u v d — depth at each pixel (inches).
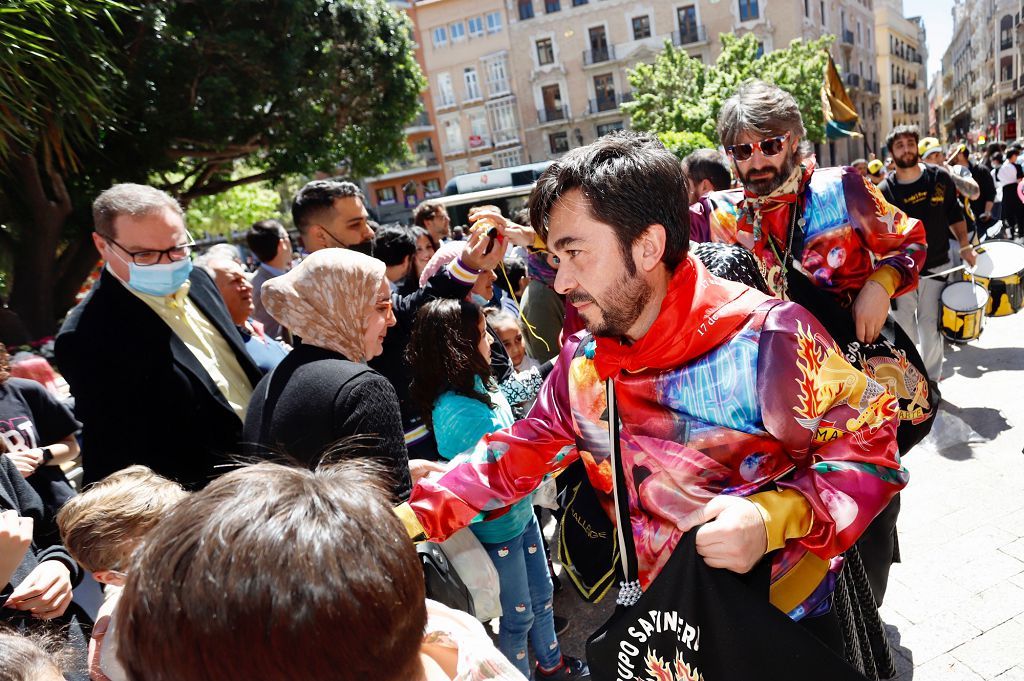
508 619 87.7
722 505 43.4
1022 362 188.7
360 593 24.0
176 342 86.0
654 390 48.1
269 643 22.6
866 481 45.8
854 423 47.1
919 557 109.7
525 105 1459.2
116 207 81.7
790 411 45.9
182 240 86.4
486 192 440.5
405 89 558.6
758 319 46.3
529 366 138.1
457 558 74.5
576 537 61.0
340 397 59.1
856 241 82.4
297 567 23.3
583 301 45.8
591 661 50.8
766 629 42.9
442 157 1529.3
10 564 63.0
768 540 42.6
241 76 442.0
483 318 88.2
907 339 84.7
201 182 543.8
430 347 84.7
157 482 64.5
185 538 24.6
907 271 79.8
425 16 1471.5
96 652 53.6
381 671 25.2
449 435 84.7
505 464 55.8
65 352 81.0
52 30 221.5
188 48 401.4
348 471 31.1
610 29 1374.3
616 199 42.0
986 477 129.4
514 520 83.8
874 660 69.6
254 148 507.2
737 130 81.4
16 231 400.8
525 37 1424.7
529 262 147.0
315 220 128.6
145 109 395.5
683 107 920.9
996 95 1934.1
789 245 84.8
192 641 22.9
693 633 44.6
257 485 26.7
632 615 47.3
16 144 262.2
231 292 117.4
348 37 505.0
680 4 1325.0
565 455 58.0
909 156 163.3
